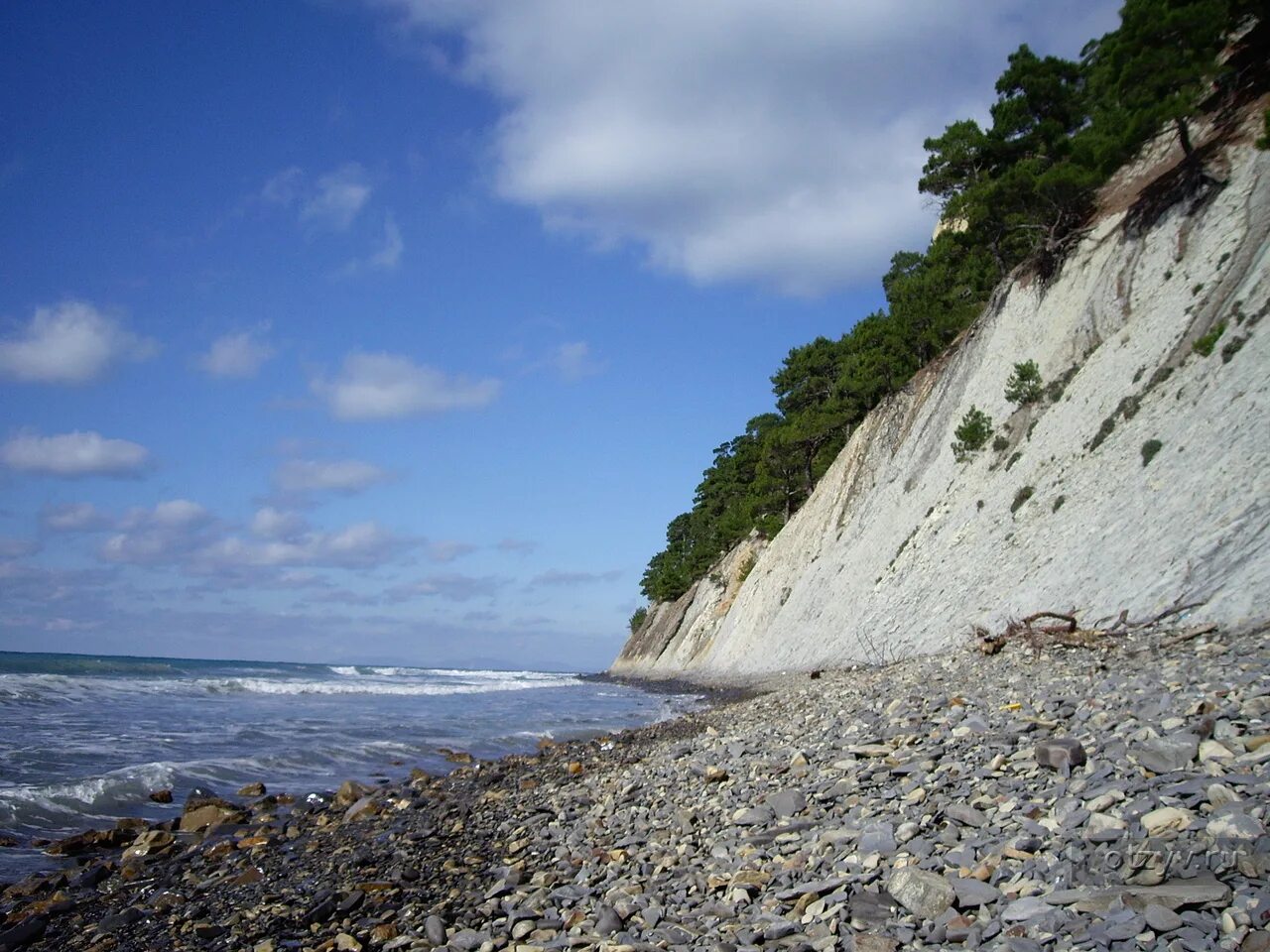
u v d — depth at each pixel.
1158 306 23.86
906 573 32.06
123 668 66.69
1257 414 16.41
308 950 7.69
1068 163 32.53
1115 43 29.28
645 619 111.38
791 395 69.56
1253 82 25.69
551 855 10.14
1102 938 4.63
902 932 5.43
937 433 37.47
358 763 20.31
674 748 17.88
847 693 18.50
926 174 46.12
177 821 13.62
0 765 17.78
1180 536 16.11
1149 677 10.16
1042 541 22.41
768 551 63.09
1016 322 33.78
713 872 7.67
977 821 6.85
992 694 12.00
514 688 61.72
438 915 7.99
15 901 9.72
